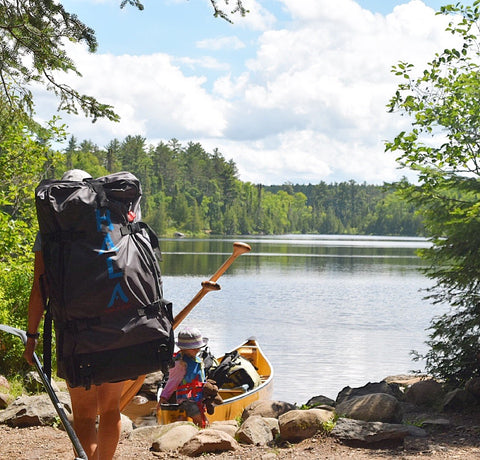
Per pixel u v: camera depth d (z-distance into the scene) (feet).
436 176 22.88
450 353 22.67
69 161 469.98
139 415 26.61
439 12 23.26
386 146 23.03
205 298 90.12
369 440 14.73
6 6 20.49
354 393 22.08
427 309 80.84
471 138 22.84
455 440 15.25
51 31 20.98
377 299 93.09
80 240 9.46
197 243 372.99
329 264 187.73
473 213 20.58
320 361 43.52
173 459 13.98
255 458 13.83
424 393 20.88
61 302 9.29
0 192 32.71
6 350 26.84
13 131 33.06
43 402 16.87
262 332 58.95
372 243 443.32
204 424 20.24
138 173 599.57
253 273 145.28
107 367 9.31
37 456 13.78
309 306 83.15
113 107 23.07
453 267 23.08
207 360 26.94
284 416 15.72
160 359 9.52
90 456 10.41
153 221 555.28
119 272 9.38
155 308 9.59
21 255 30.83
